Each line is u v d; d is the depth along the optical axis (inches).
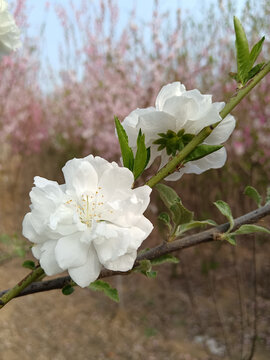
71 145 247.3
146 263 28.5
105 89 196.1
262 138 156.8
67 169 26.8
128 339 154.6
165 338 154.5
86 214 25.6
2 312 161.5
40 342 147.7
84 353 144.6
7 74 213.5
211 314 168.1
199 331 158.1
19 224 235.0
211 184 180.9
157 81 176.4
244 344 146.0
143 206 25.0
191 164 30.7
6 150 278.8
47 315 166.2
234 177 160.4
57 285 29.9
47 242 25.1
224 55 182.4
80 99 221.8
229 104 27.2
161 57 181.9
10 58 200.4
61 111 264.7
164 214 31.3
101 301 181.5
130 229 25.0
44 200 25.3
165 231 143.4
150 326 163.0
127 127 28.8
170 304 177.0
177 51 182.1
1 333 147.9
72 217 25.3
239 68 27.2
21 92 254.2
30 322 159.6
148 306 176.9
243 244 196.5
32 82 259.4
